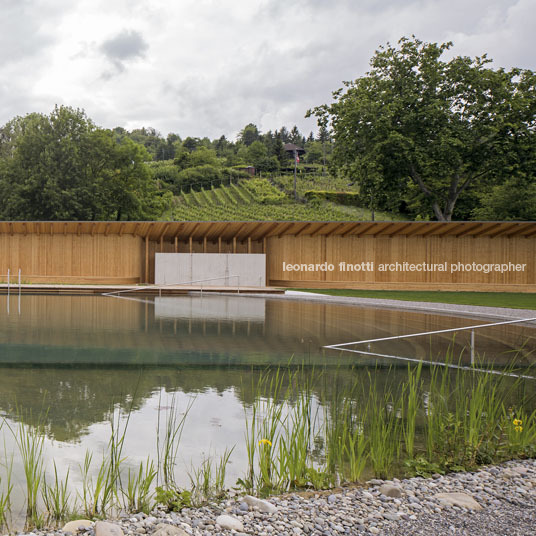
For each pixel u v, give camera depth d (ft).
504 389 14.83
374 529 6.75
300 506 7.58
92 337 24.91
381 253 73.31
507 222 65.98
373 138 79.61
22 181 114.62
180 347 22.11
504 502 7.79
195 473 8.92
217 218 183.32
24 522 7.11
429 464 9.43
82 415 11.94
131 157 133.39
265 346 22.65
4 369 17.03
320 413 12.44
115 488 8.15
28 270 72.02
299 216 179.11
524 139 79.82
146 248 74.95
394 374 16.98
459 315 38.22
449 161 78.43
